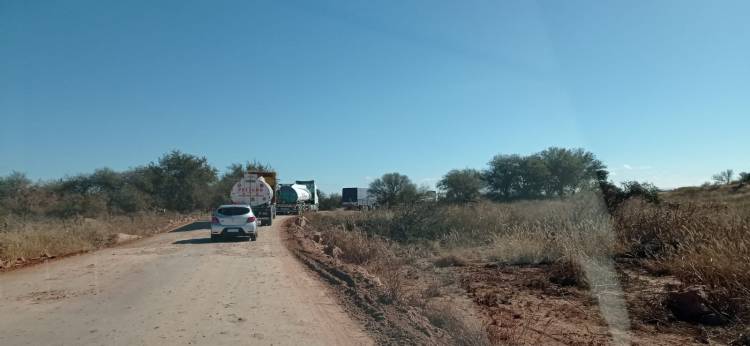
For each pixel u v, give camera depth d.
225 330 8.75
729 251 10.27
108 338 8.25
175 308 10.41
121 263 17.62
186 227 37.72
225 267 16.52
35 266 17.28
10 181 51.06
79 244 23.02
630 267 13.98
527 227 20.89
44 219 37.00
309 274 15.25
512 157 57.69
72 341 8.09
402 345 7.91
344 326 9.13
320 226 38.47
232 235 26.20
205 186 63.28
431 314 9.63
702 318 9.20
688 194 46.31
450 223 26.50
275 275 14.87
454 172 64.50
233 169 71.56
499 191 58.50
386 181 77.38
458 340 8.06
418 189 73.19
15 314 9.94
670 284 11.41
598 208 19.80
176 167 61.94
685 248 12.80
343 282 13.51
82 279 14.17
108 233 28.00
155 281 13.74
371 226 30.11
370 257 18.83
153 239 27.94
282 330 8.79
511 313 10.20
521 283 13.38
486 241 22.34
